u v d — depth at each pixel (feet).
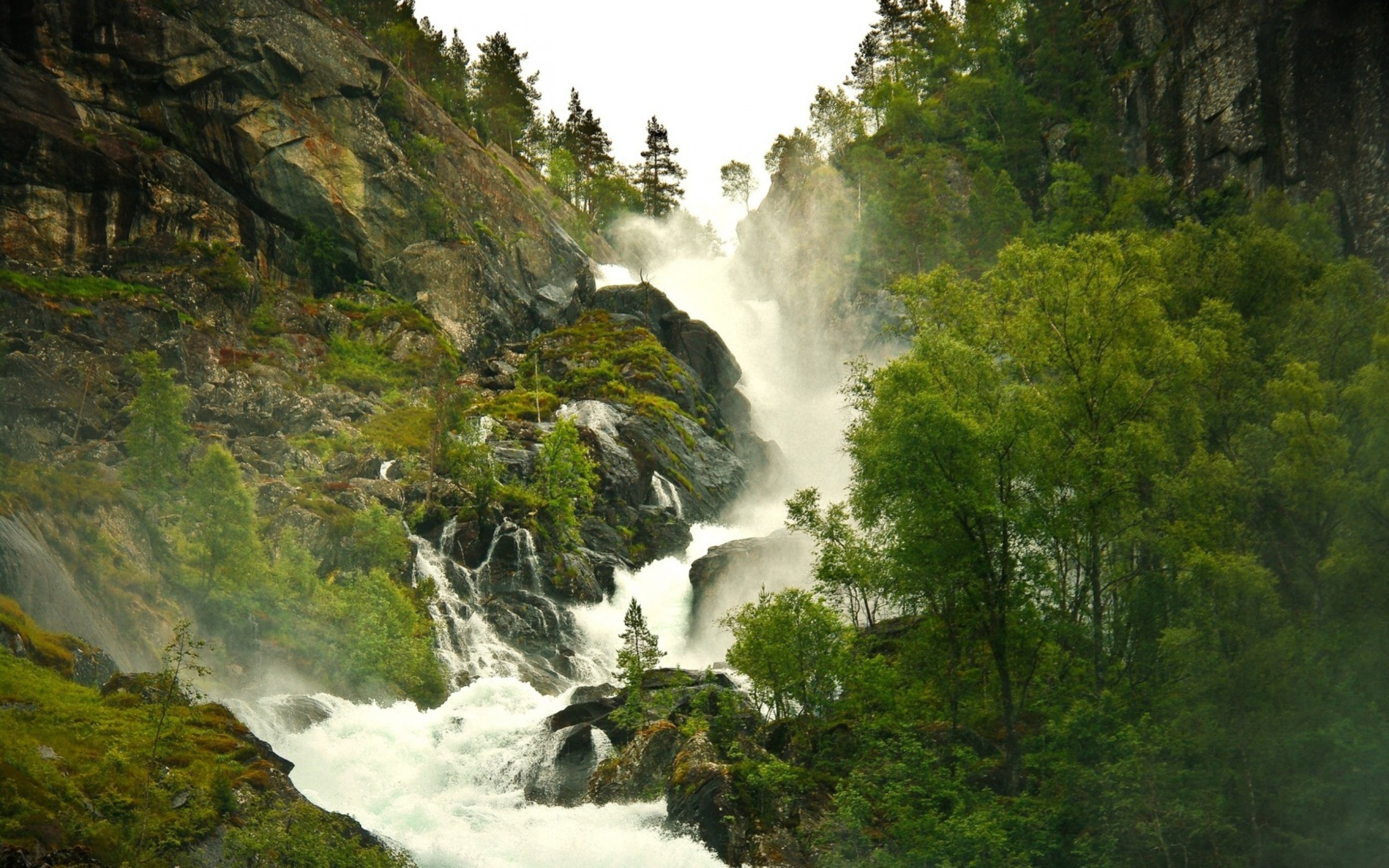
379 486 277.85
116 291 317.83
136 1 368.07
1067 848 133.08
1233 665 135.13
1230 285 203.10
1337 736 129.08
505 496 291.99
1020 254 173.99
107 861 105.29
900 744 143.84
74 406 274.77
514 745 177.17
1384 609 139.03
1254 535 153.38
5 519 176.45
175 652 191.93
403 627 228.02
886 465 147.33
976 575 147.43
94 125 355.15
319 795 161.79
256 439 292.61
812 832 137.18
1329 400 165.17
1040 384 164.96
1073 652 152.05
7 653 143.43
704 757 147.33
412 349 374.63
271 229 383.24
